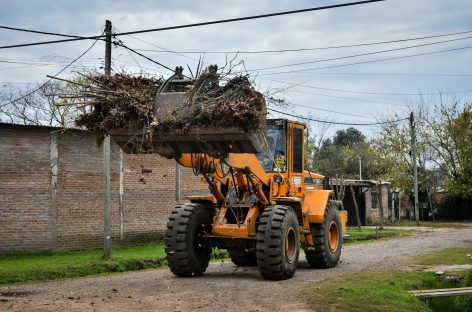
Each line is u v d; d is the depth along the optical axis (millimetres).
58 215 19906
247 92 10977
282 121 14398
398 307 9953
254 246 13406
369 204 42406
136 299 10602
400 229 34938
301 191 14945
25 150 19375
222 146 11148
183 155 11836
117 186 21859
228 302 10250
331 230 15609
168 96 11000
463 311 12109
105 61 17125
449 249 20641
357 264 16094
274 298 10617
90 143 20828
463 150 45406
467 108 46281
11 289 12289
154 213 23109
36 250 19391
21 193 19234
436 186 49125
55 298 10875
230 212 13805
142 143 11016
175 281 12867
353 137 76125
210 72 11055
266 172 14195
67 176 20188
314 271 14641
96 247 20922
